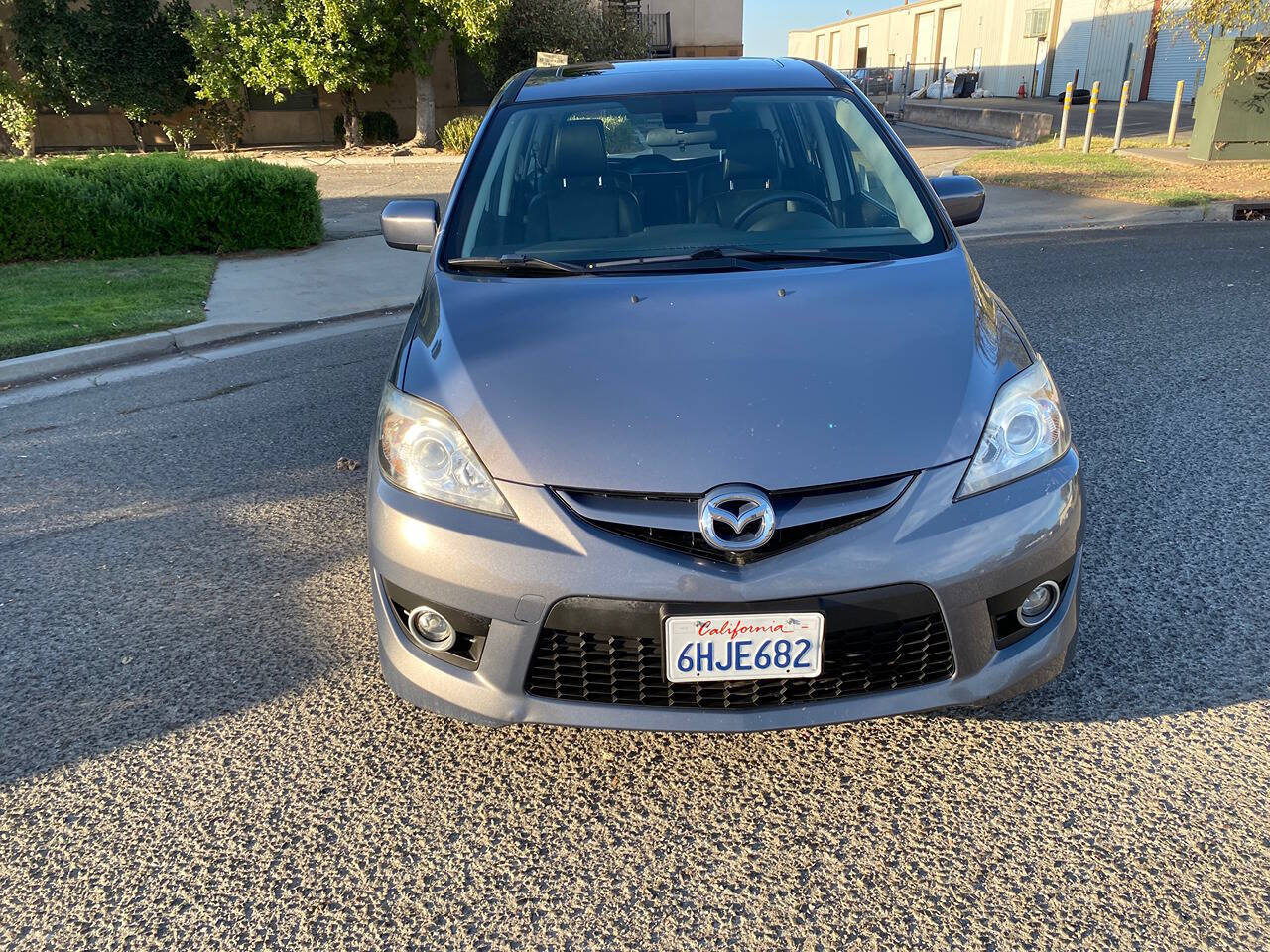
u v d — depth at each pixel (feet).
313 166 60.85
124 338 21.81
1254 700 8.29
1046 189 41.34
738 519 6.51
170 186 31.42
